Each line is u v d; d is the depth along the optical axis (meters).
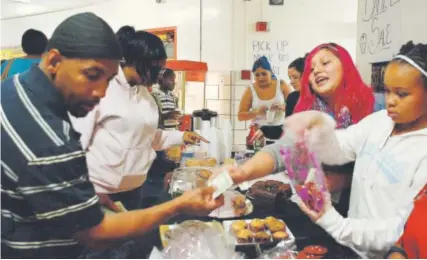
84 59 0.59
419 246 0.68
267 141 1.14
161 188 1.09
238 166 0.87
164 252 0.77
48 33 1.08
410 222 0.70
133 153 1.05
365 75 1.02
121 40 1.00
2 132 0.57
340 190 0.85
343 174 0.84
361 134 0.83
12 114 0.57
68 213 0.59
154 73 1.05
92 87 0.62
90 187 0.63
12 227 0.63
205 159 1.22
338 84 0.86
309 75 0.89
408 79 0.73
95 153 1.00
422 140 0.75
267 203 1.00
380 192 0.76
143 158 1.09
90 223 0.62
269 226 0.86
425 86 0.73
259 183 1.07
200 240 0.81
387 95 0.77
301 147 0.81
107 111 0.98
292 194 0.99
